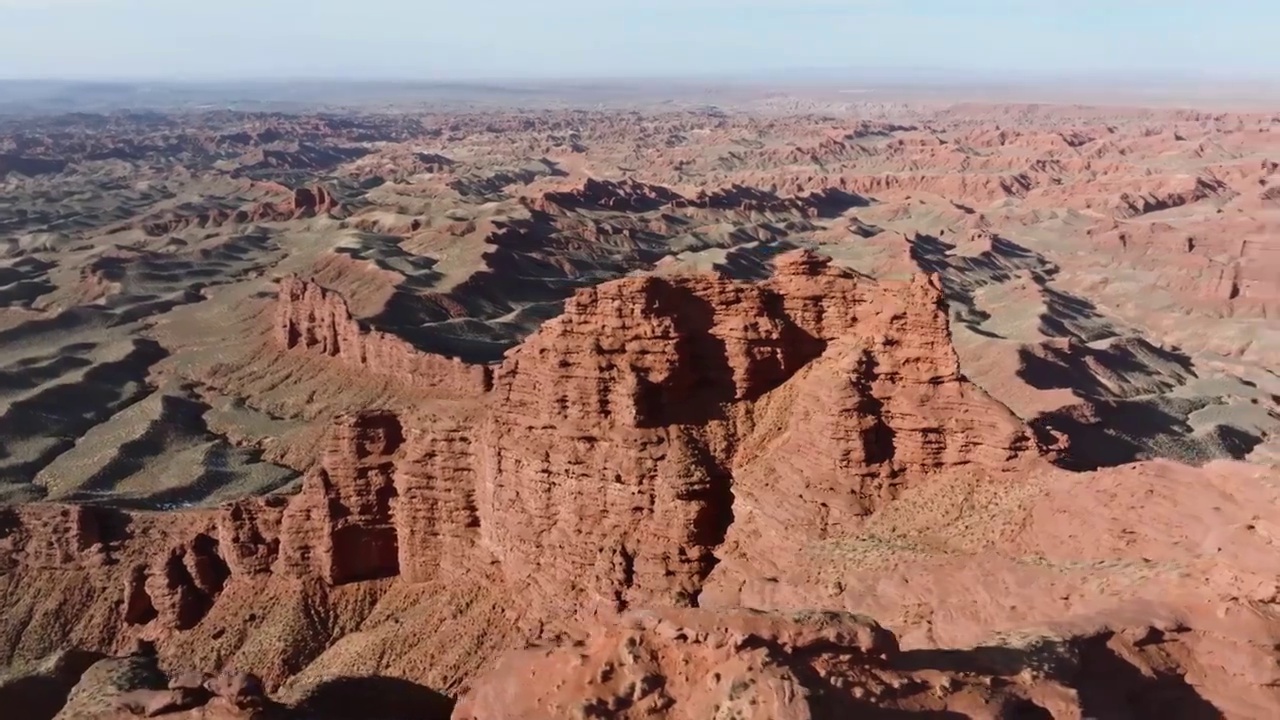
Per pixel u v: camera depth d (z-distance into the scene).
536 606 42.84
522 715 22.09
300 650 47.03
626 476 41.31
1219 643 24.55
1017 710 20.47
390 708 38.69
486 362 109.50
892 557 33.97
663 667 22.08
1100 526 32.25
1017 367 106.12
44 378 119.56
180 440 99.56
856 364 39.84
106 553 55.50
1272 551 26.61
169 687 28.03
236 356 121.38
